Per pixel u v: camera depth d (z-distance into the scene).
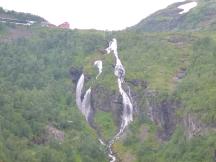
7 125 192.38
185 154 185.00
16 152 174.62
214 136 179.75
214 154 172.62
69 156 193.38
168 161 192.38
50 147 194.88
